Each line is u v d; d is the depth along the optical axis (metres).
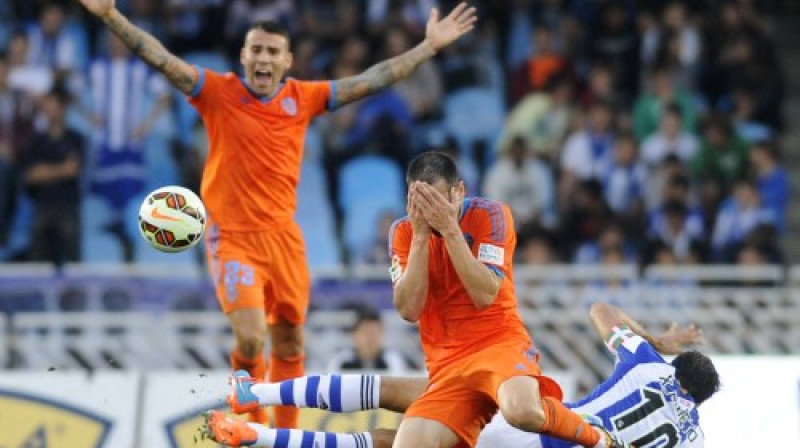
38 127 48.91
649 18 54.75
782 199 51.31
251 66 31.28
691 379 31.16
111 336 43.66
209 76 31.36
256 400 29.45
